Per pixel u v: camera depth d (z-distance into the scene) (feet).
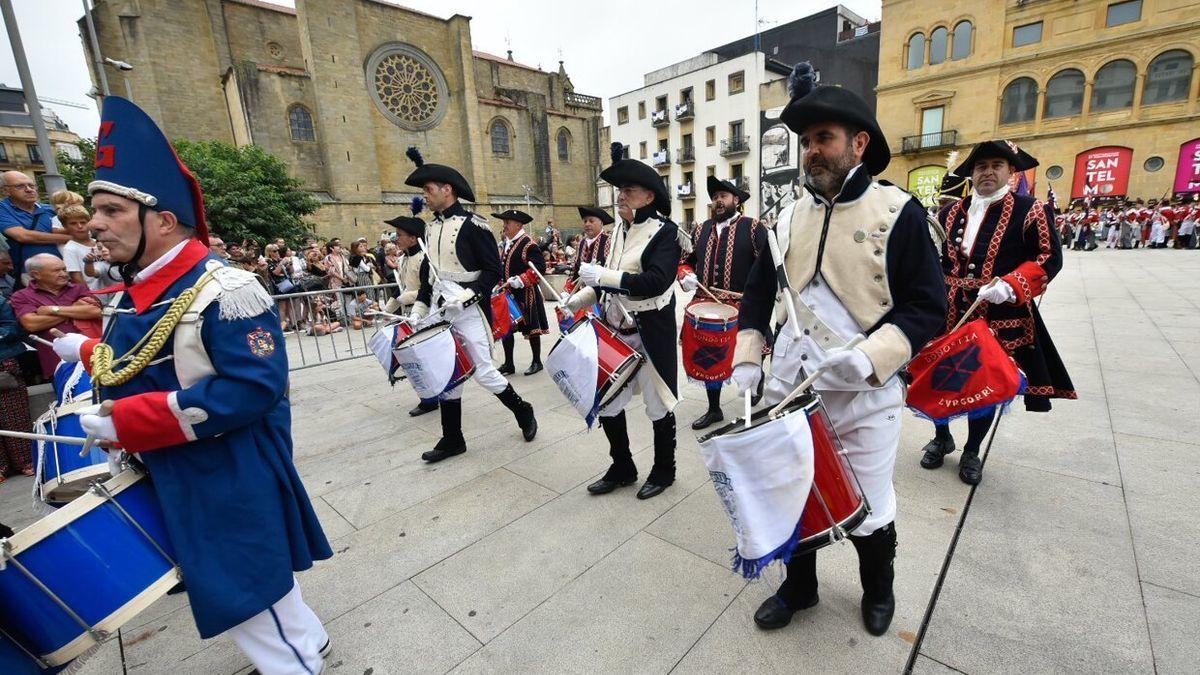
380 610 7.43
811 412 5.36
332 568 8.43
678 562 8.12
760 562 5.26
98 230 4.80
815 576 6.66
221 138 93.09
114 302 5.74
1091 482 9.50
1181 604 6.55
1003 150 9.76
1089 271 39.81
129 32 84.58
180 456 5.03
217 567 5.01
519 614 7.22
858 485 5.74
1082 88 79.25
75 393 7.42
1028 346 10.17
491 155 118.52
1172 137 73.61
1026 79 83.10
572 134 134.00
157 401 4.56
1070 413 12.55
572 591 7.61
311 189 93.91
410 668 6.42
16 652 4.49
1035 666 5.85
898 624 6.60
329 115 92.99
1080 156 80.43
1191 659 5.77
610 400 9.37
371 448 13.37
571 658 6.43
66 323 12.26
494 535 9.13
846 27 119.55
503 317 18.17
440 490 10.89
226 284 4.99
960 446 11.38
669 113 126.31
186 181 5.21
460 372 11.70
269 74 88.69
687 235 10.30
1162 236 59.88
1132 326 20.79
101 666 6.77
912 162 93.61
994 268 10.18
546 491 10.61
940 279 5.51
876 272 5.58
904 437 12.05
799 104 5.53
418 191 106.22
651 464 11.54
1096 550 7.67
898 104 94.27
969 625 6.49
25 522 10.46
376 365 22.68
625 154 10.19
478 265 12.63
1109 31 75.92
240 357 4.91
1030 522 8.46
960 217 10.78
